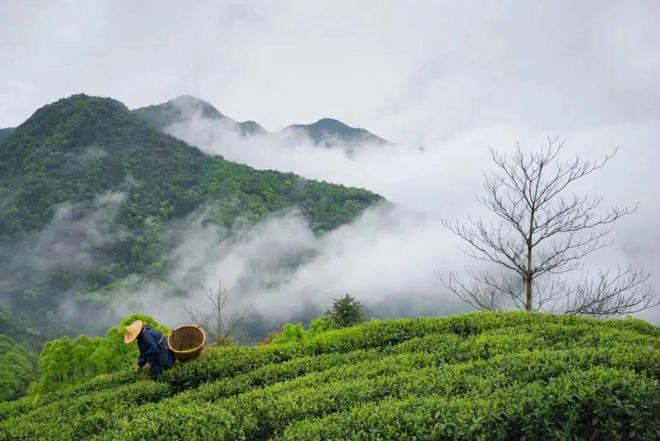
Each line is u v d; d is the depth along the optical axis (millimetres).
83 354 18844
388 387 7867
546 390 6660
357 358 10688
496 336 10328
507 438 6234
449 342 10633
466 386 7457
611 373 6926
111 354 17922
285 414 7340
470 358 9391
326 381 8984
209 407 7762
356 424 6430
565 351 8383
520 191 14992
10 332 90688
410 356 9875
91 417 8391
